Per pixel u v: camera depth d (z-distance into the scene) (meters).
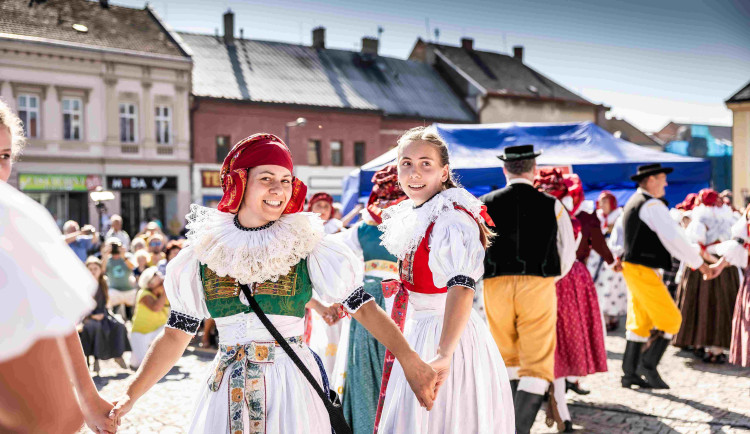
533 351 3.75
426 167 2.93
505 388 2.93
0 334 1.13
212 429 2.16
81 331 6.95
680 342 6.72
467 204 2.83
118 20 27.11
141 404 5.46
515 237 3.83
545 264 3.80
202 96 27.52
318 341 4.75
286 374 2.21
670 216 5.32
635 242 5.46
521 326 3.80
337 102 31.14
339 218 9.20
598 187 9.28
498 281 3.85
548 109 38.19
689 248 5.30
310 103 30.16
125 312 9.75
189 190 27.34
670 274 8.93
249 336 2.22
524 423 3.72
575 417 4.82
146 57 25.89
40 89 23.97
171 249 7.96
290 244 2.25
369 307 2.33
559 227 3.95
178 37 27.72
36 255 1.21
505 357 3.91
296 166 29.80
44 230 1.25
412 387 2.33
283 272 2.24
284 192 2.29
